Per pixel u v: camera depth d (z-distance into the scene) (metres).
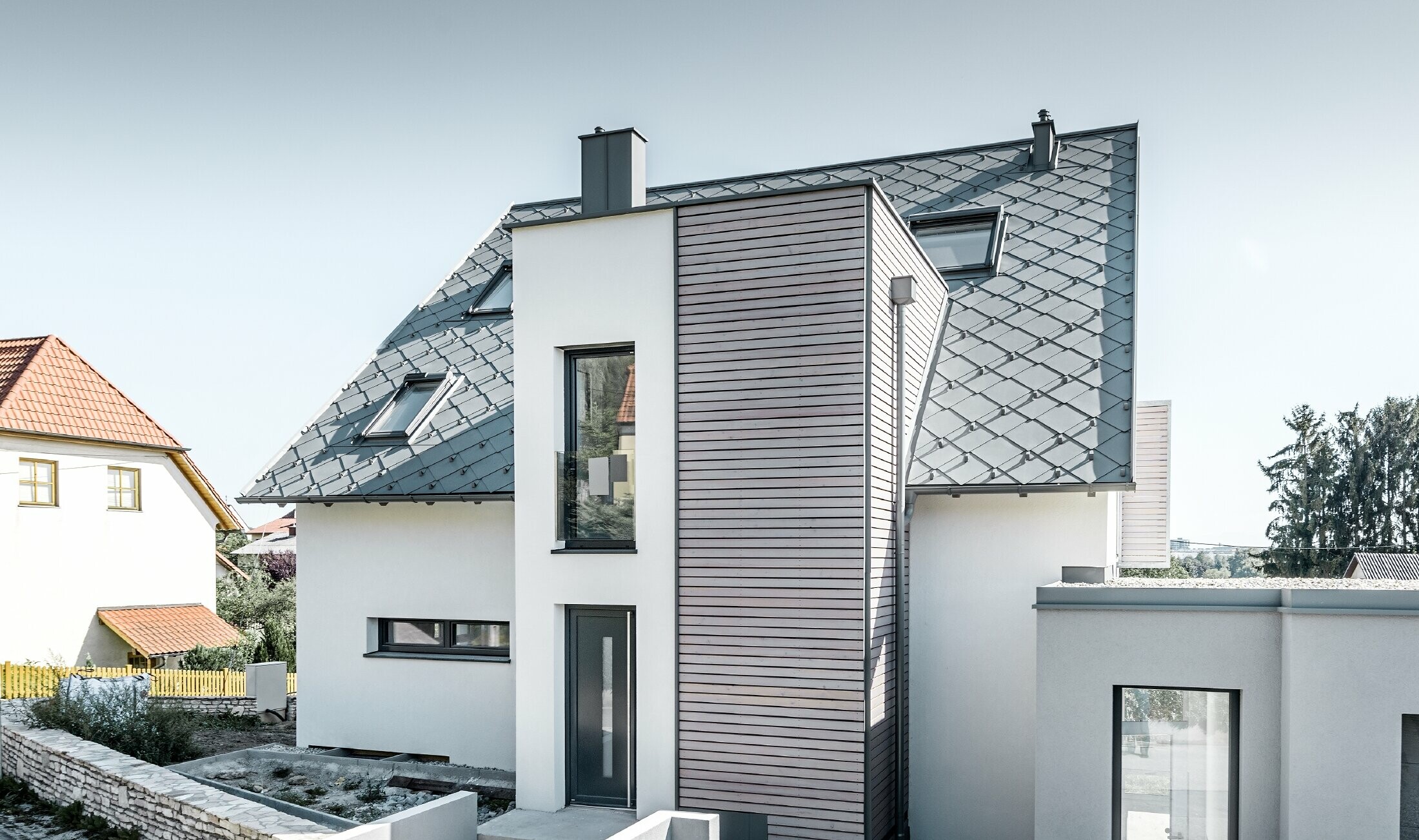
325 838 7.29
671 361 9.30
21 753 11.30
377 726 12.26
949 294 12.34
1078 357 10.87
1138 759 7.89
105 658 24.42
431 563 12.09
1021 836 9.96
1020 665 10.05
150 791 8.87
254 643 25.83
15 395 22.95
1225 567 74.94
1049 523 10.05
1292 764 7.23
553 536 9.66
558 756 9.55
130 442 25.00
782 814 8.73
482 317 14.39
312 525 12.74
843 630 8.58
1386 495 55.88
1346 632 7.18
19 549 22.38
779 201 8.92
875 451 8.77
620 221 9.54
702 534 9.10
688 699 9.09
